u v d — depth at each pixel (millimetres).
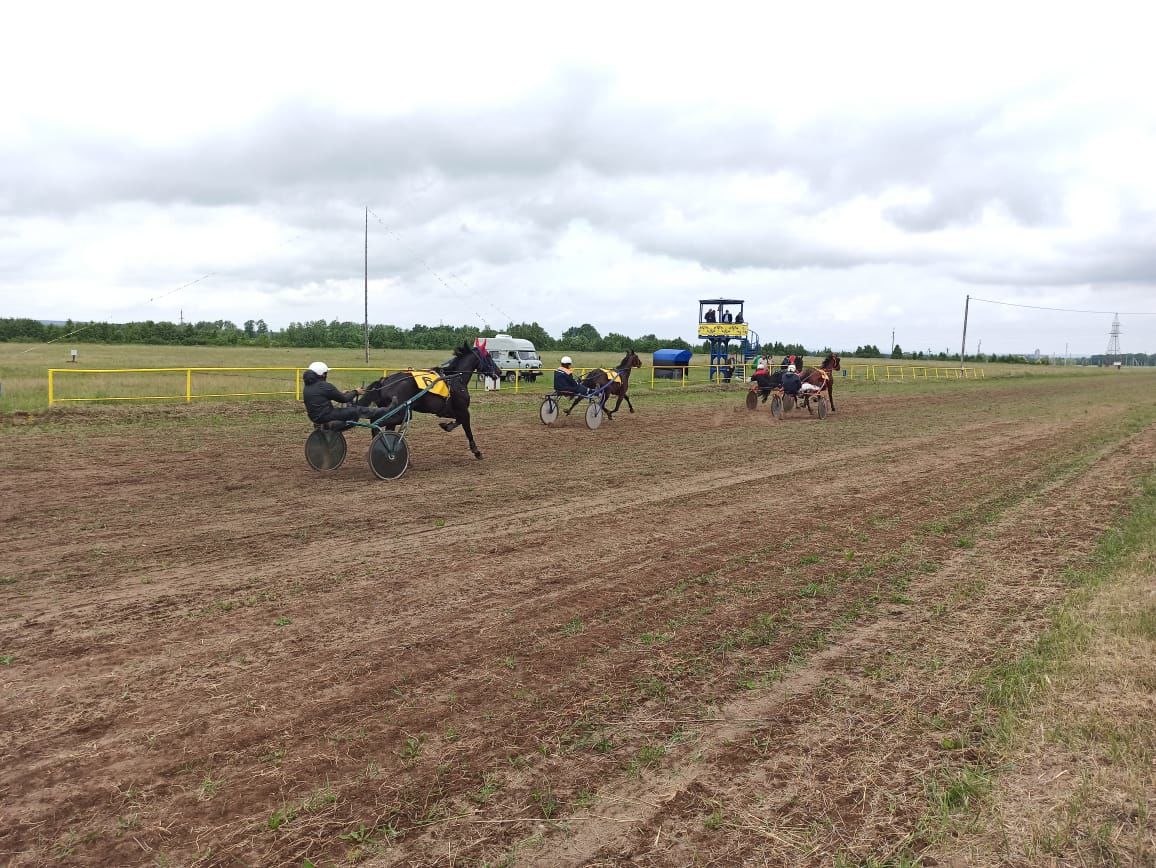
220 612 5602
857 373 53812
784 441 16312
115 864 2953
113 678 4500
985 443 16562
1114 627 5297
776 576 6770
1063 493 10727
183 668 4656
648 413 21938
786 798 3436
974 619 5730
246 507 9031
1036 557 7449
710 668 4828
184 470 11258
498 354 35906
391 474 11031
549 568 6906
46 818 3223
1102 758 3660
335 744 3834
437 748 3816
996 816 3234
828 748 3871
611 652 5043
